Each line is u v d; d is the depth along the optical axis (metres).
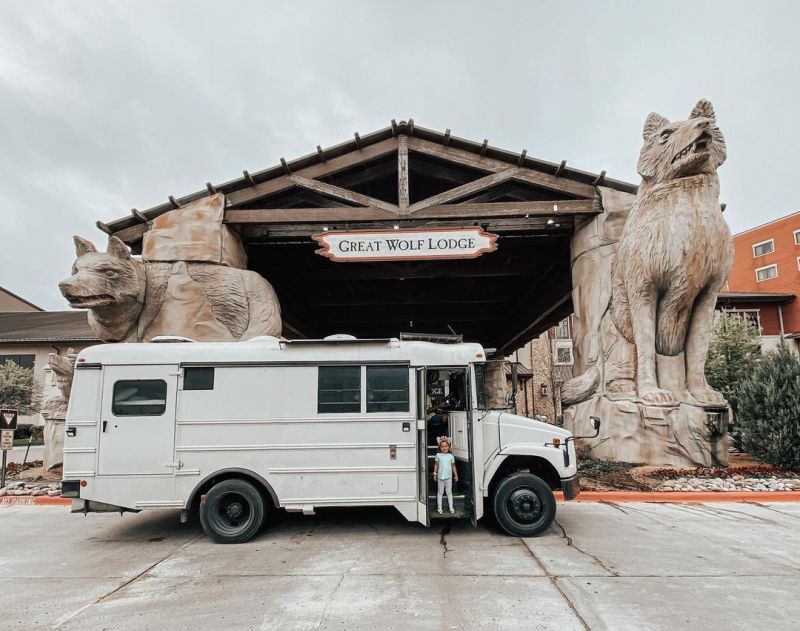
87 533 7.41
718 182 10.88
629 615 4.29
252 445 6.86
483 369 7.02
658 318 11.24
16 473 12.13
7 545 6.81
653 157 10.93
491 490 7.04
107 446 6.76
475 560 5.81
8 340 31.50
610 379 11.70
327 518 8.01
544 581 5.10
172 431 6.82
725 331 18.09
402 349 7.13
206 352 7.00
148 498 6.71
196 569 5.67
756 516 7.94
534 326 21.30
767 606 4.47
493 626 4.10
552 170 12.88
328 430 6.93
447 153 12.97
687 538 6.69
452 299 20.86
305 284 19.30
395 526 7.47
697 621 4.17
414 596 4.75
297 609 4.50
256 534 6.88
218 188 12.60
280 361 7.01
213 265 12.14
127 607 4.62
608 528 7.21
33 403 28.94
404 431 6.97
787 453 10.60
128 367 6.91
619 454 10.95
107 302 10.59
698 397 10.95
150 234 12.17
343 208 12.74
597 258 12.46
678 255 10.50
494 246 12.59
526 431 7.04
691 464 10.54
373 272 17.23
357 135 12.66
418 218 12.69
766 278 43.00
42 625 4.27
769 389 11.15
